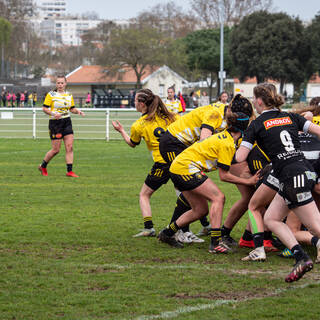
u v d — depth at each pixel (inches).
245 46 7406.5
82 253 750.5
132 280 631.2
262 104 649.6
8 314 527.5
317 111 799.1
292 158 623.2
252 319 515.5
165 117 875.4
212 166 753.0
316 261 705.0
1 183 1379.2
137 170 1652.3
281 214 644.1
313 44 7327.8
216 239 762.2
